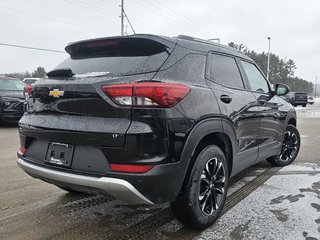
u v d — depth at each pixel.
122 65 2.86
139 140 2.49
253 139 4.07
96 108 2.64
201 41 3.42
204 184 3.08
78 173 2.68
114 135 2.52
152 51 2.92
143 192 2.54
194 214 2.94
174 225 3.23
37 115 3.10
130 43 2.99
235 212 3.53
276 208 3.65
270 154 4.80
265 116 4.37
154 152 2.54
